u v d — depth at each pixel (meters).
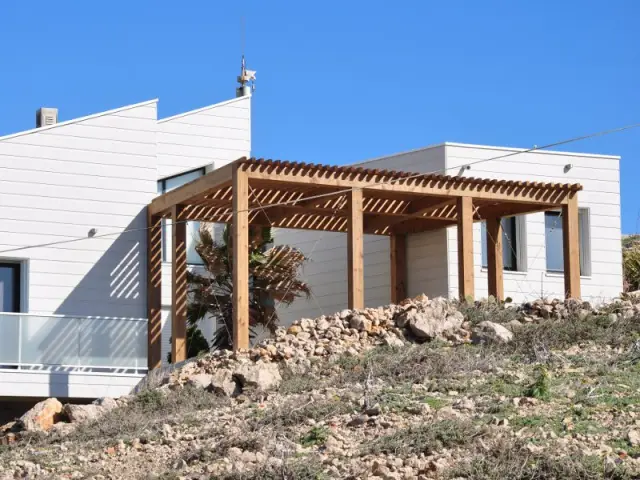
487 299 21.62
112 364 22.64
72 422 17.83
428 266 26.98
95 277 24.52
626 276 31.30
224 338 25.53
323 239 29.77
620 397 14.42
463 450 12.66
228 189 23.02
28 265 23.95
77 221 24.55
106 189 24.91
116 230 24.88
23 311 23.84
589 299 28.06
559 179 28.41
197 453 14.05
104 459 14.89
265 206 21.95
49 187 24.38
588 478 11.26
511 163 27.69
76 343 22.39
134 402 18.11
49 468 14.66
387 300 28.11
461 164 26.97
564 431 13.00
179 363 22.28
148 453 14.86
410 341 19.69
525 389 15.15
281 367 18.64
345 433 14.09
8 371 21.66
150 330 24.69
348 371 18.02
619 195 29.33
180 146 28.33
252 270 25.41
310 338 19.92
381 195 24.50
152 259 24.94
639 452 12.00
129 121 25.34
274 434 14.48
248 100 29.52
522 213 25.36
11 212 23.95
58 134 24.59
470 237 23.28
